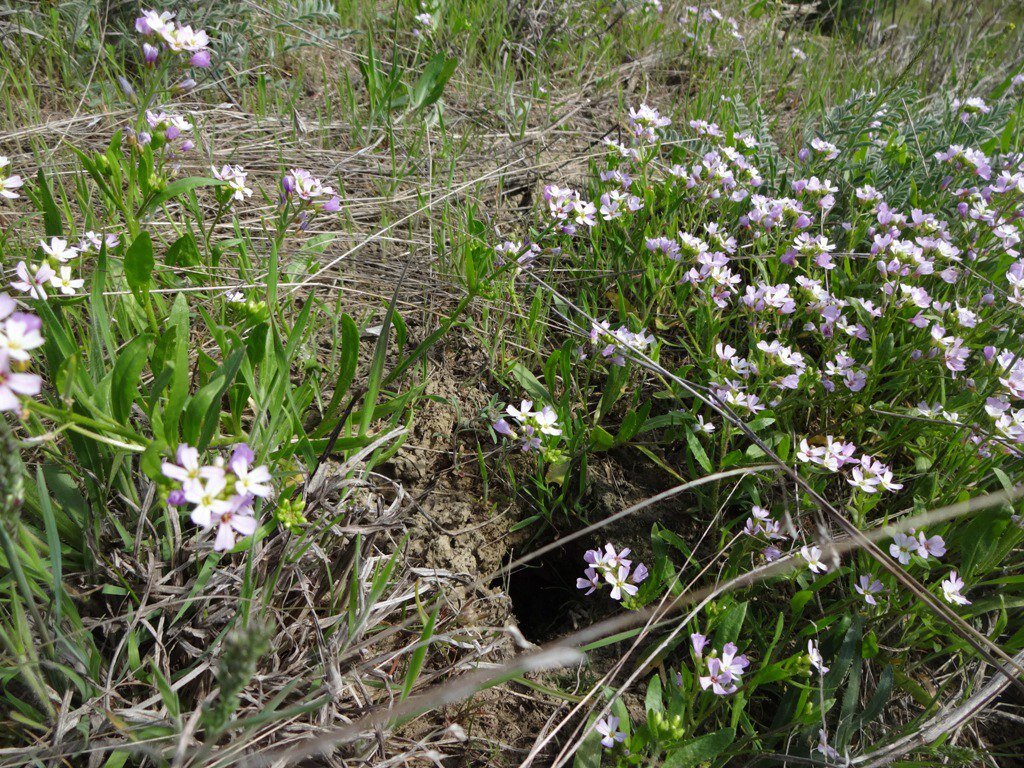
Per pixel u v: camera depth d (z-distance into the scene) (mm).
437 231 3607
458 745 2078
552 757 2111
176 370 1633
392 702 1966
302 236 3477
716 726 2182
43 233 2979
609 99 5367
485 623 2363
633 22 6301
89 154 3588
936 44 6301
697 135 4488
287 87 4652
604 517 2727
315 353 2727
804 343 3350
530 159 4344
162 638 1879
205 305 2791
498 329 3125
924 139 4418
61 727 1639
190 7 4402
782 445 2549
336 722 1863
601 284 3467
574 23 5934
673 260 3102
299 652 1972
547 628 2590
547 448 2578
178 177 3535
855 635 2195
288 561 2027
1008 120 4414
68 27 4301
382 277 3414
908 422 2781
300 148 4086
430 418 2908
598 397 3102
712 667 1963
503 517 2705
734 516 2717
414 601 2264
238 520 1488
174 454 1690
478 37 5336
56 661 1719
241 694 1802
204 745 1329
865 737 2182
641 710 2221
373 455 2545
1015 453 2453
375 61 4043
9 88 3967
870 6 7617
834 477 2830
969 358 3189
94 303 1975
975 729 2309
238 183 2479
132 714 1716
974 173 3646
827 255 3111
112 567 1921
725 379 2660
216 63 4355
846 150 4047
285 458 2182
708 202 3707
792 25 7195
